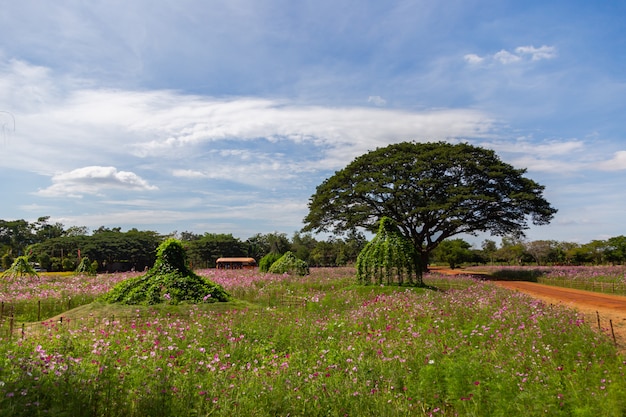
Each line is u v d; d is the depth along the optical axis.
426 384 6.64
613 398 5.59
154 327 10.15
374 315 12.73
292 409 5.70
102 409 5.29
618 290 23.67
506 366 7.38
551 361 7.70
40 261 68.69
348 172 42.19
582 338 8.83
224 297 15.90
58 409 4.97
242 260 70.81
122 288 15.38
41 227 102.31
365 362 7.55
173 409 5.45
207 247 84.50
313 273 31.42
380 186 39.38
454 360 7.76
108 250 75.06
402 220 40.34
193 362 7.52
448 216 38.81
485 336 9.79
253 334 10.13
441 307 13.19
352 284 22.22
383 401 6.03
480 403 5.99
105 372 6.16
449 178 40.56
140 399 5.56
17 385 5.26
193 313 12.88
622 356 7.83
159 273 15.70
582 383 6.48
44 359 6.44
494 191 40.03
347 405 5.89
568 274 34.44
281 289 20.62
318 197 43.62
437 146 41.94
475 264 75.12
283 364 7.20
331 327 11.16
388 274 20.77
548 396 5.77
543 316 11.03
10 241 95.25
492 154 40.69
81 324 11.27
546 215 40.47
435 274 34.25
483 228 42.25
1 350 6.97
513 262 69.44
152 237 87.12
